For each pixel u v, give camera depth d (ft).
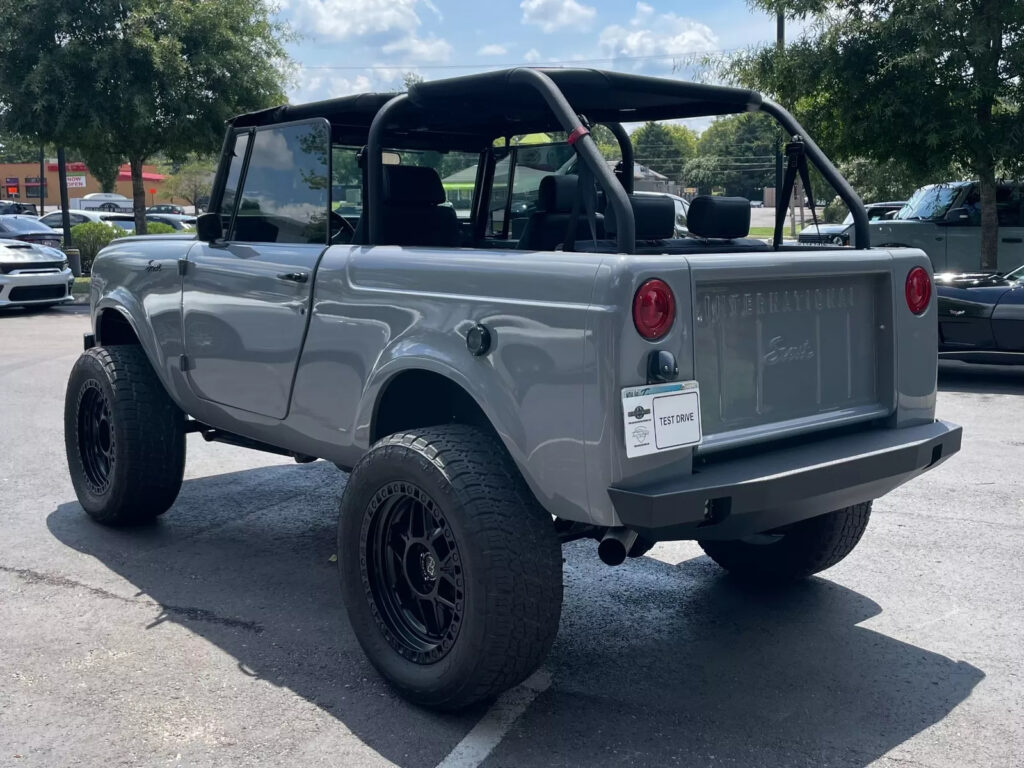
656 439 9.12
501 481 9.84
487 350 9.96
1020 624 12.85
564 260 9.48
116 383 15.75
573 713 10.51
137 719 10.34
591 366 9.02
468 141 16.07
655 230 12.71
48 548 15.75
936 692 10.98
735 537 10.28
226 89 61.21
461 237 16.48
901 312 11.55
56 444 22.68
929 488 19.13
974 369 34.83
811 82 43.68
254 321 13.32
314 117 13.34
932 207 46.60
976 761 9.52
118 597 13.75
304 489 19.48
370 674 11.43
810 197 13.00
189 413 15.47
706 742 9.89
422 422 11.94
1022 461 21.12
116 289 16.47
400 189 13.08
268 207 13.80
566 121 10.28
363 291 11.50
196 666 11.60
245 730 10.12
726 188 364.38
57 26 57.36
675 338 9.26
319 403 12.35
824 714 10.48
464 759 9.57
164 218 125.70
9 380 31.32
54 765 9.45
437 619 10.43
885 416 11.60
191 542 16.16
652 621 13.05
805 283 10.69
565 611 13.42
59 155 70.85
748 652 12.05
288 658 11.84
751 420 10.31
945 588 14.11
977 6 40.78
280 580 14.44
